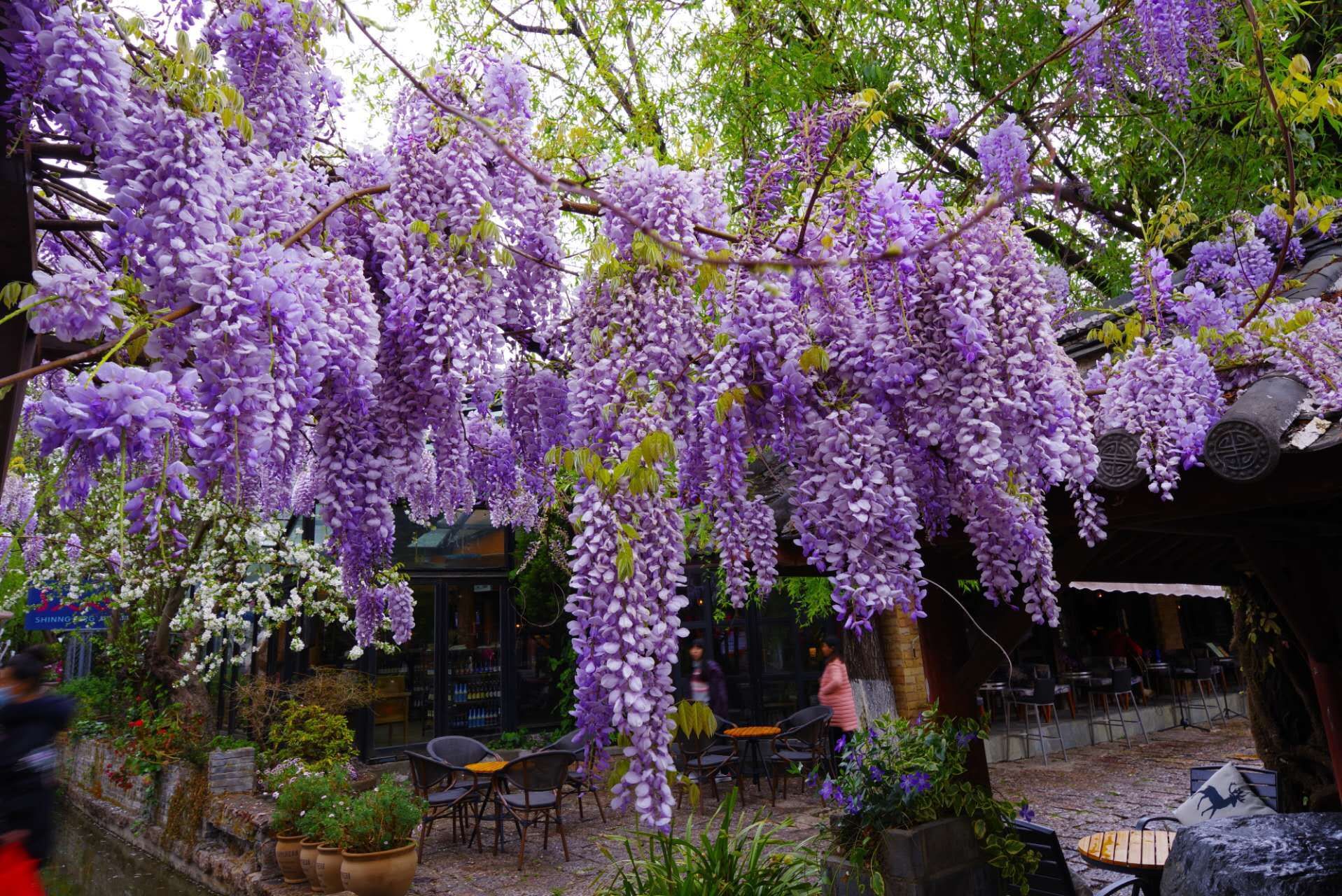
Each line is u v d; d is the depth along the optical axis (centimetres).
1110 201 419
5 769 386
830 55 474
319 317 116
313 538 884
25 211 144
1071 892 365
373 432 136
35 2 118
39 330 103
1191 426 213
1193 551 454
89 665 1293
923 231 147
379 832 522
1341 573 321
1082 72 244
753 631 1040
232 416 104
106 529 666
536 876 586
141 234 110
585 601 121
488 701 1096
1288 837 317
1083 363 379
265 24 144
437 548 1080
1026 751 968
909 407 144
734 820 675
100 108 115
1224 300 294
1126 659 1200
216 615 865
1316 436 211
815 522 138
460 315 134
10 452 160
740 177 235
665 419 137
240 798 677
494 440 211
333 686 809
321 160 163
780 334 137
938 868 378
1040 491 162
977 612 408
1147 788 777
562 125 168
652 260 132
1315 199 275
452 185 142
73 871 720
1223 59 267
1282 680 470
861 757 417
